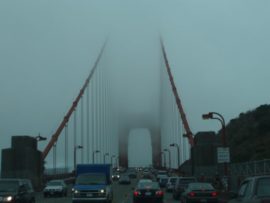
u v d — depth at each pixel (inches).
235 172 1977.1
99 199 1349.7
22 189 1143.0
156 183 1526.8
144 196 1476.4
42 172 2957.7
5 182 1139.9
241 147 3243.1
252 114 3828.7
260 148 2886.3
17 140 2728.8
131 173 5265.8
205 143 2856.8
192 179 1754.4
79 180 1397.6
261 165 1541.6
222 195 1465.3
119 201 1705.2
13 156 2623.0
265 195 581.3
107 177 1539.1
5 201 1077.8
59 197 2111.2
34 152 2783.0
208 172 2760.8
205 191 1301.7
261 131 3316.9
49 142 3538.4
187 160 3858.3
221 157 1669.5
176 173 4323.3
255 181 598.5
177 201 1690.5
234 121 4074.8
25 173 2600.9
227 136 3772.1
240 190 654.5
